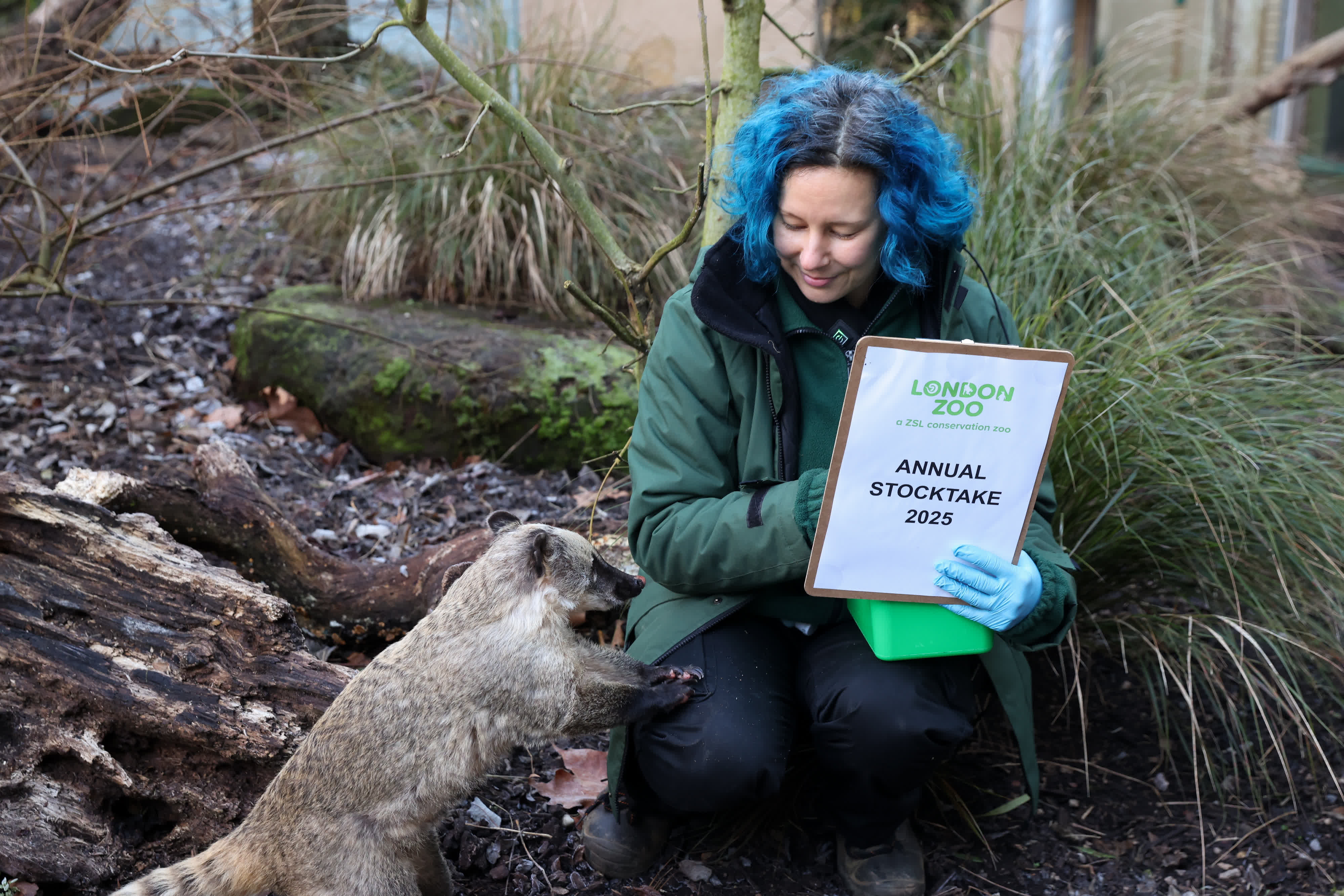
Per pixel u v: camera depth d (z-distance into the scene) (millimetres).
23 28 5570
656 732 2443
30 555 2781
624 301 5363
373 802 2367
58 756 2557
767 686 2467
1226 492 3145
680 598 2562
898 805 2545
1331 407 3543
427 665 2445
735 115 3359
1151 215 4723
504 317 5289
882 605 2305
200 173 4848
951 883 2793
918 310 2471
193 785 2666
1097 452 3246
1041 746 3297
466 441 4703
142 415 4738
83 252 6000
